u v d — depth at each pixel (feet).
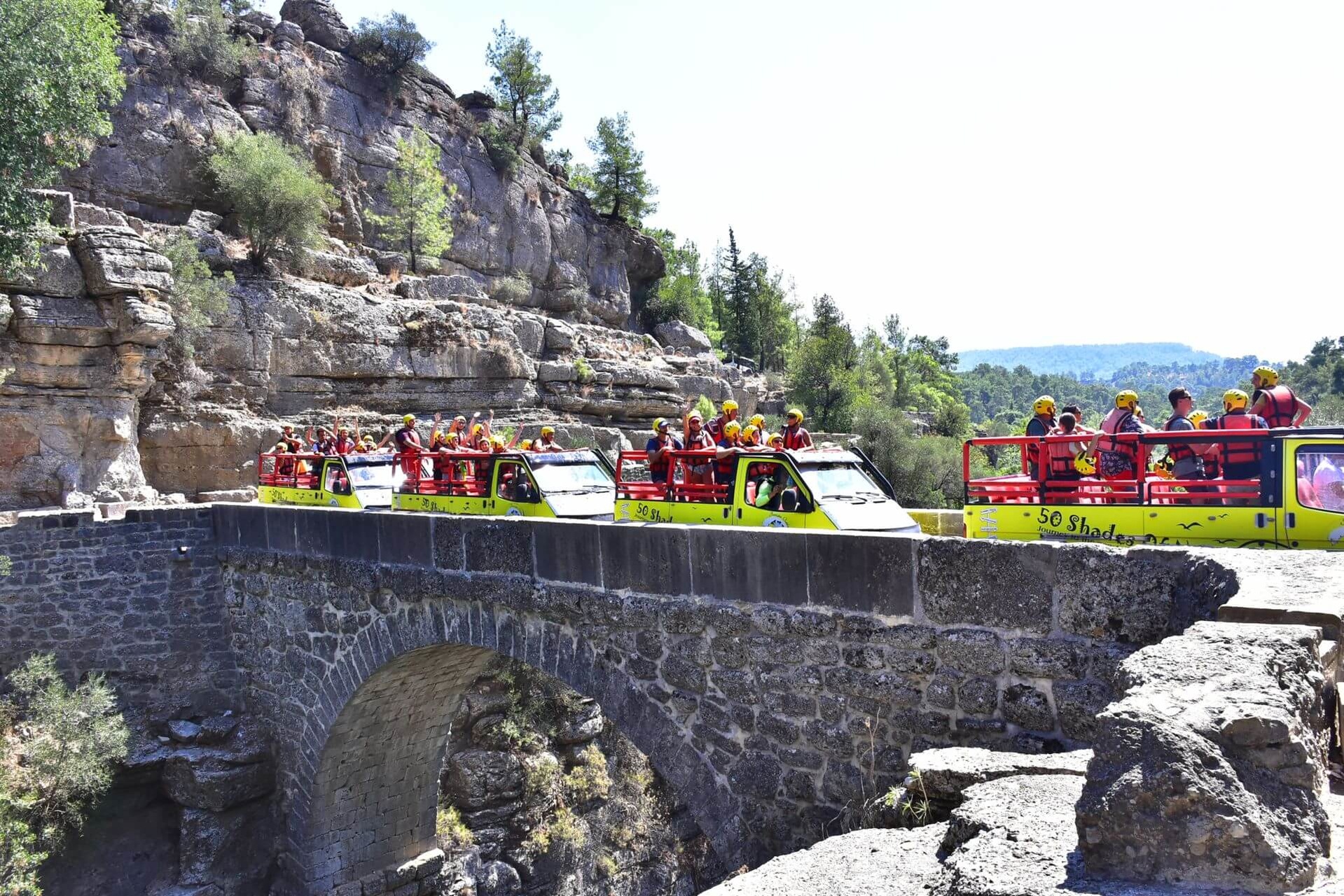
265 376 95.30
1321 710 13.34
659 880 78.64
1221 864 10.36
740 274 275.39
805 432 43.91
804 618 27.17
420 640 41.27
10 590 52.95
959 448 160.45
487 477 49.78
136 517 55.52
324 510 47.11
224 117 122.21
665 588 30.83
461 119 163.94
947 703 24.27
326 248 119.75
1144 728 11.23
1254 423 27.89
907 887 12.87
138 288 76.28
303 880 52.26
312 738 50.19
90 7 72.79
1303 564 18.75
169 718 55.11
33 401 73.56
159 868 52.80
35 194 70.38
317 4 148.77
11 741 49.32
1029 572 22.76
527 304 168.96
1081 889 10.58
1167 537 26.55
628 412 133.39
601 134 202.08
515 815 69.05
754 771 28.48
